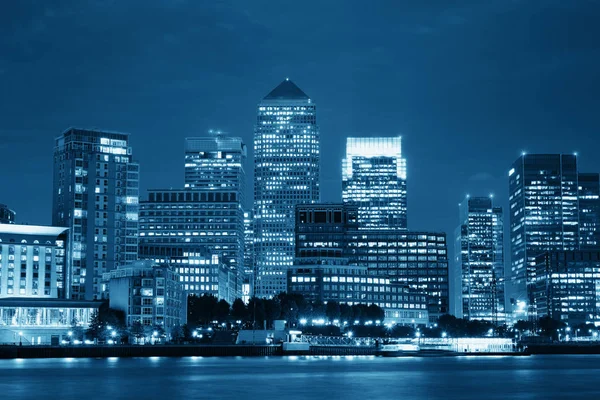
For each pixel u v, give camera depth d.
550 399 191.88
